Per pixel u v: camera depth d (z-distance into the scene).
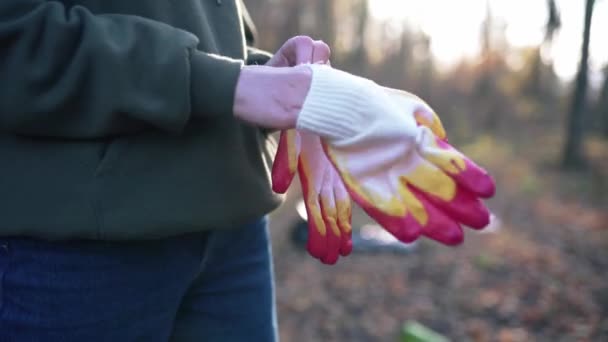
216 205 1.01
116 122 0.93
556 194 8.58
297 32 13.84
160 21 1.00
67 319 1.00
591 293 4.20
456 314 3.86
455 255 5.01
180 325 1.21
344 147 0.96
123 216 0.96
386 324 3.68
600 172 10.15
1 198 0.95
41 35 0.90
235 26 1.12
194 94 0.93
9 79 0.90
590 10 10.38
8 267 0.98
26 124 0.92
